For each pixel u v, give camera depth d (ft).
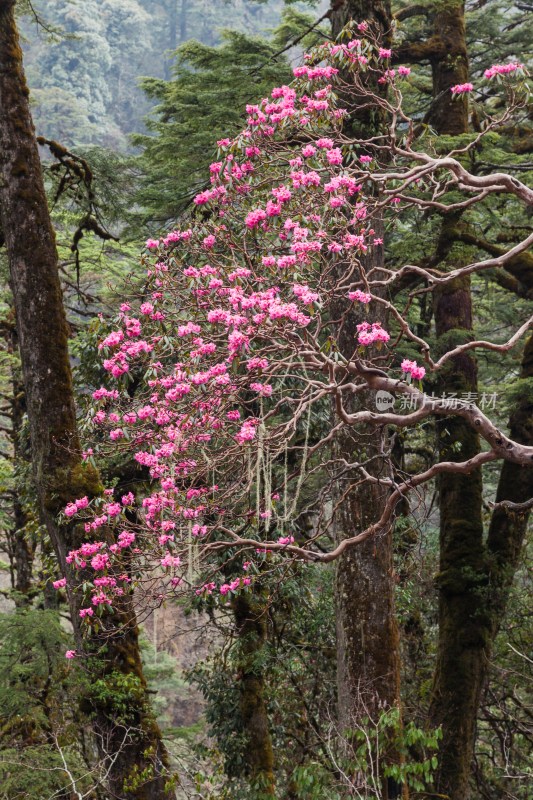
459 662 36.45
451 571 37.24
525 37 48.73
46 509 29.84
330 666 40.14
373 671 28.07
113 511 21.63
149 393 20.97
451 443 37.91
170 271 20.72
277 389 22.53
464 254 37.40
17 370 46.60
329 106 21.65
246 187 20.89
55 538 29.89
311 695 40.98
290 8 45.80
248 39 40.47
